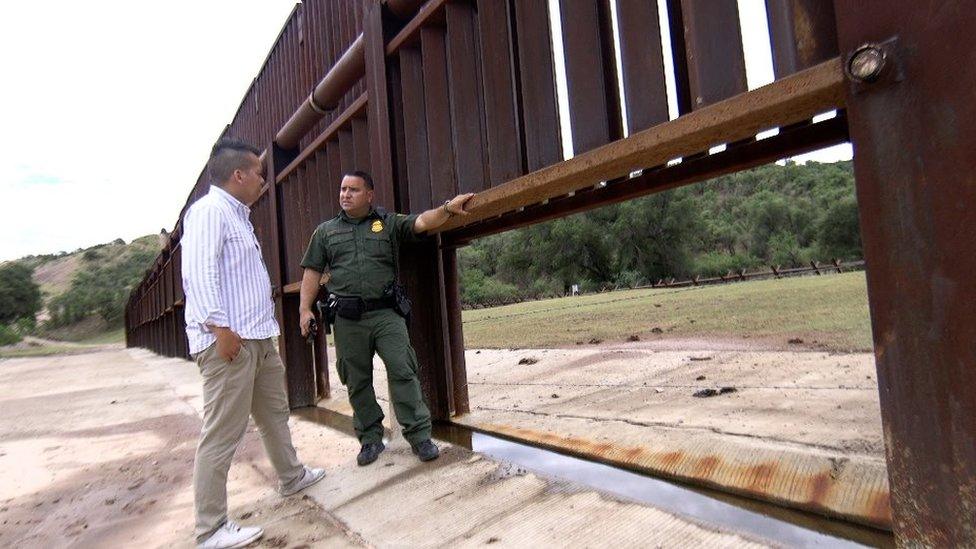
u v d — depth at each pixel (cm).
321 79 512
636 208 4369
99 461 407
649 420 338
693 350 588
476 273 5475
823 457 235
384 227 330
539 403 438
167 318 1831
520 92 276
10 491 347
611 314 1212
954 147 111
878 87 122
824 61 146
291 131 572
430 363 411
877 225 124
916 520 121
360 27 433
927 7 114
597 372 540
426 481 281
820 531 193
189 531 258
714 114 167
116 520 281
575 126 230
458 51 309
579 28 226
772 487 224
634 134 194
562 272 4766
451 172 328
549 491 245
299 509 273
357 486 291
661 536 192
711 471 249
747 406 341
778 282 1723
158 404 686
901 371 122
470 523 225
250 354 249
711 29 175
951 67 111
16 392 1005
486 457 302
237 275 252
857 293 999
